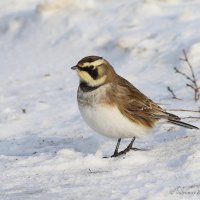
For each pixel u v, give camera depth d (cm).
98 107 1565
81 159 1580
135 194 1315
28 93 2366
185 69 2247
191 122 1806
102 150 1702
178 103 1995
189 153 1527
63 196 1341
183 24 2583
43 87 2416
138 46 2500
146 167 1500
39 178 1487
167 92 2117
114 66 2427
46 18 3073
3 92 2409
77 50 2686
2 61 2798
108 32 2720
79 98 1594
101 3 3194
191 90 2094
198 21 2591
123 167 1520
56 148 1767
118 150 1677
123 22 2778
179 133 1731
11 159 1659
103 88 1570
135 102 1595
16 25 3153
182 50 2352
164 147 1633
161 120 1653
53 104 2208
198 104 1962
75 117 2047
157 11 2820
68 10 3091
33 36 2978
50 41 2869
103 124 1578
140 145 1692
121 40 2569
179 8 2834
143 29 2636
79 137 1856
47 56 2734
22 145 1838
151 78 2266
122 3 3084
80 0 3130
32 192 1386
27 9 3347
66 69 2566
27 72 2614
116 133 1602
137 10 2852
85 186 1398
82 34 2789
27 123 2053
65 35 2858
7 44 3006
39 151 1756
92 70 1578
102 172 1490
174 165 1488
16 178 1497
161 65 2342
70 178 1466
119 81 1617
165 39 2484
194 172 1411
